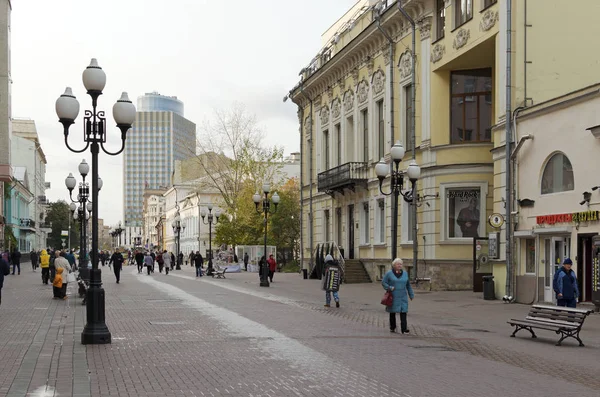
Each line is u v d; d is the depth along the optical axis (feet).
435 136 96.78
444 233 95.09
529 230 71.82
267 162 200.64
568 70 75.92
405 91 106.42
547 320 43.55
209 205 164.76
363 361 34.71
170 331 47.50
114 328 49.32
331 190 133.90
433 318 59.16
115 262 118.93
